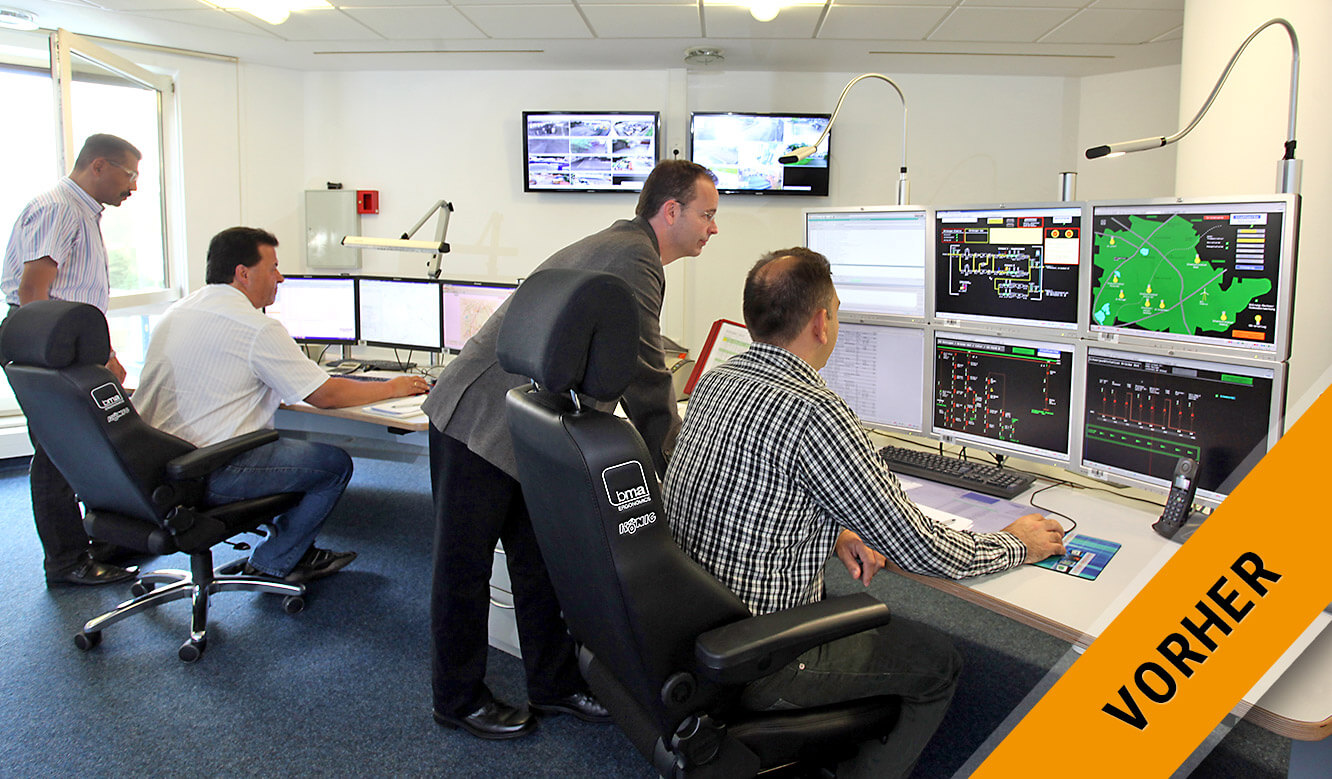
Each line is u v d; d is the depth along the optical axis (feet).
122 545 7.32
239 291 8.23
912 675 4.52
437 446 6.10
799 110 14.37
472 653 6.36
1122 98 14.02
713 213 6.30
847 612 4.02
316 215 14.67
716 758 4.01
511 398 4.03
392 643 7.83
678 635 3.80
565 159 14.16
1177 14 10.72
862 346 7.36
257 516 7.88
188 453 7.18
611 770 6.07
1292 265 4.67
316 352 13.42
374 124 14.70
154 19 11.55
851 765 4.77
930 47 12.51
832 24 11.33
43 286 8.66
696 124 13.97
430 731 6.49
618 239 5.79
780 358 4.65
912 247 6.87
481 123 14.55
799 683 4.35
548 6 10.66
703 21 11.28
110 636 7.89
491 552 6.21
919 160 14.49
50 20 11.64
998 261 6.25
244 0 10.61
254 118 14.20
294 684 7.11
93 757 6.08
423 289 11.46
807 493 4.36
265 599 8.73
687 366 10.59
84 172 9.01
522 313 3.52
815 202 14.56
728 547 4.42
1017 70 13.97
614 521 3.55
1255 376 4.89
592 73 14.28
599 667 4.56
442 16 11.18
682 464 4.75
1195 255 5.08
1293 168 5.00
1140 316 5.42
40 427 6.94
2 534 10.38
